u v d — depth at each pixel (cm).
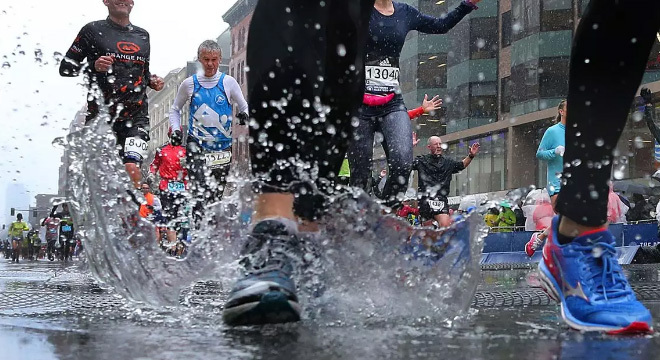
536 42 3036
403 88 3991
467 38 3472
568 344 163
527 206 1036
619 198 977
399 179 455
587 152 199
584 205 199
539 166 3088
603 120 197
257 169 211
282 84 208
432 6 3628
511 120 3034
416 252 208
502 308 253
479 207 213
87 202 227
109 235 221
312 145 211
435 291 208
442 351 149
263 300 184
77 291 313
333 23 209
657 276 491
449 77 3622
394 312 206
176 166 746
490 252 981
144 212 694
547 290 211
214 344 156
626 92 196
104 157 221
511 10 3250
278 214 206
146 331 177
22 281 408
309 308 203
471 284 210
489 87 3434
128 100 571
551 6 3006
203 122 672
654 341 170
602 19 190
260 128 211
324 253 205
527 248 845
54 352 145
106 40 564
